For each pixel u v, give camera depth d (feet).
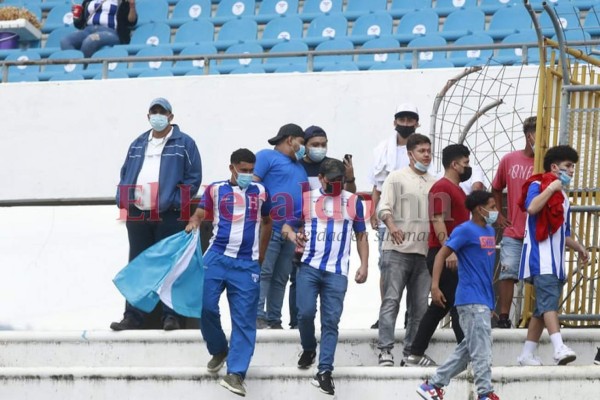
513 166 108.37
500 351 103.14
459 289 91.15
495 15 171.22
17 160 148.05
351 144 140.56
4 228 146.00
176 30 186.91
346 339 105.09
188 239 98.12
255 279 96.53
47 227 145.59
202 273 98.07
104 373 98.94
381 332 101.09
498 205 110.22
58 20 192.54
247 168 96.32
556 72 110.11
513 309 117.60
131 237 110.73
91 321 141.59
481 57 160.86
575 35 163.53
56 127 147.74
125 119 146.51
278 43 174.09
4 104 148.97
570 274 107.76
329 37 172.76
